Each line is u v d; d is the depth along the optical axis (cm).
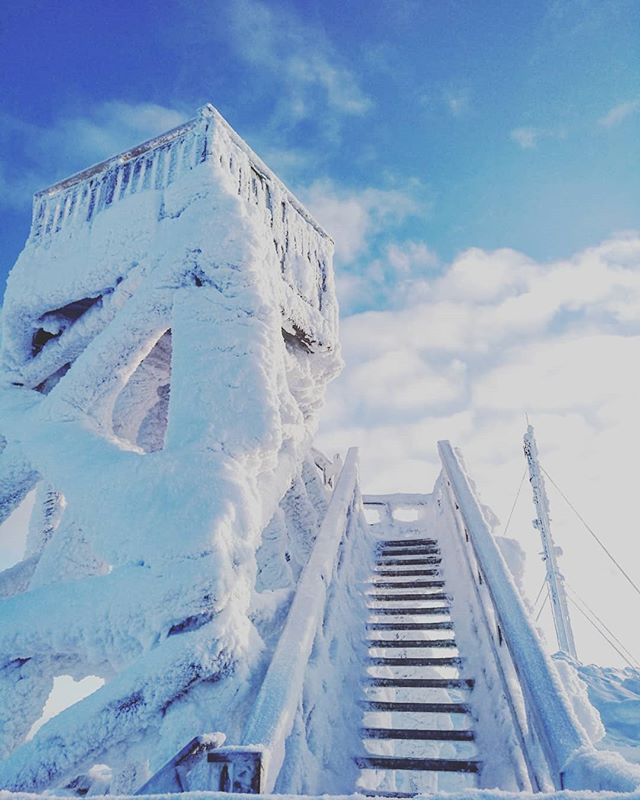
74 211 638
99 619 360
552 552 1405
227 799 162
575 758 224
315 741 367
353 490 743
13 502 560
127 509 391
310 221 755
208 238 493
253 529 396
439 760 393
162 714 330
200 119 583
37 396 606
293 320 650
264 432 438
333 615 508
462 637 534
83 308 634
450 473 725
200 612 344
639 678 1145
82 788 514
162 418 779
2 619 379
